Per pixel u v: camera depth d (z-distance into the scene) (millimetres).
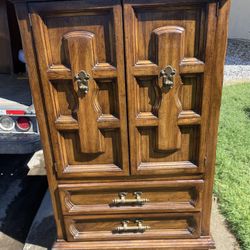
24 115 2465
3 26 2963
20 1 1464
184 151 1809
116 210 1966
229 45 7684
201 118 1697
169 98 1644
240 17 8016
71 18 1505
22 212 2652
